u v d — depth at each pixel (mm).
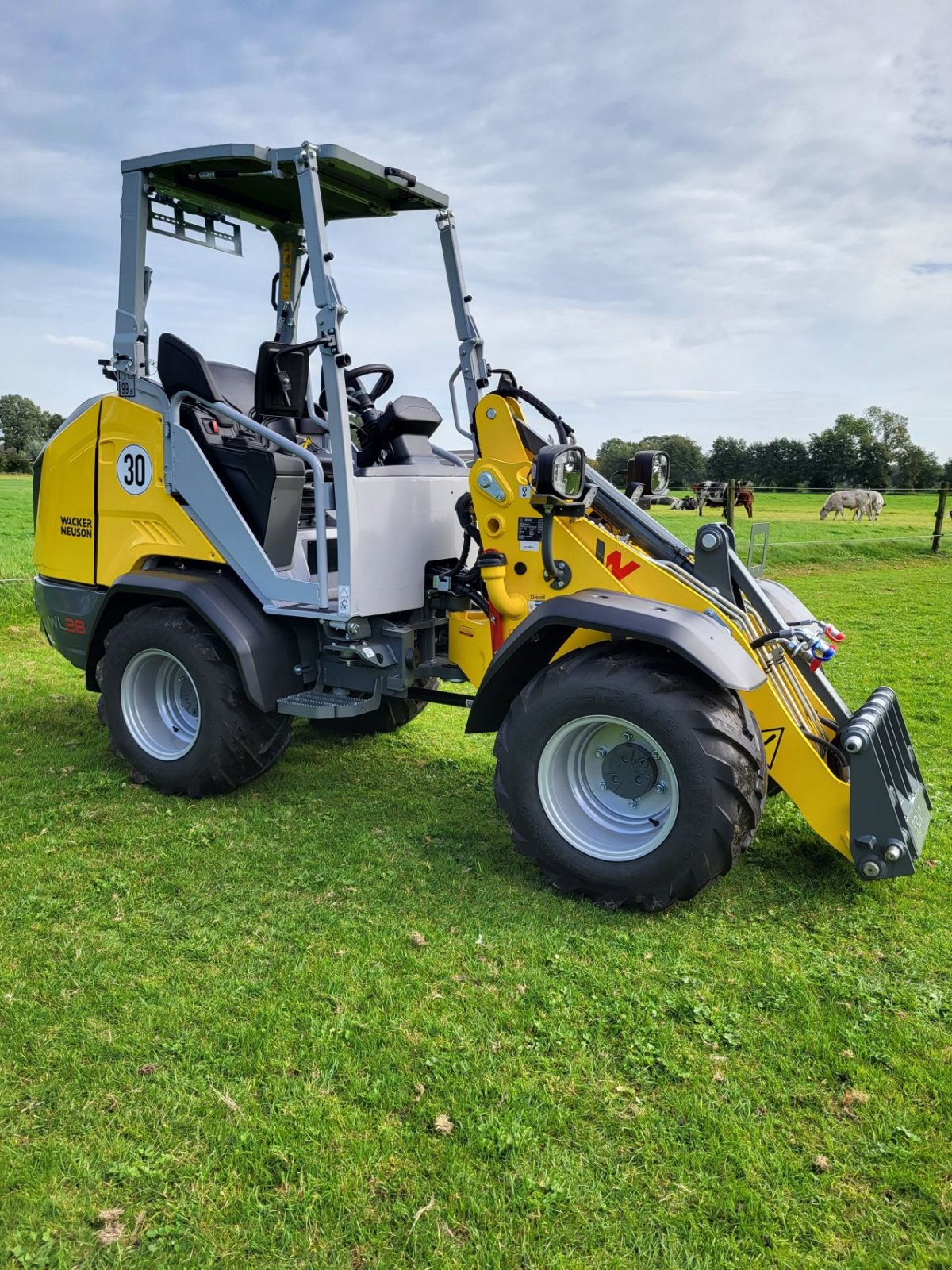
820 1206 2049
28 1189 2055
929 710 6176
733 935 3186
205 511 4176
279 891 3459
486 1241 1938
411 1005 2736
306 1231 1960
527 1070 2461
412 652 4152
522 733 3416
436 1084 2391
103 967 2912
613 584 3555
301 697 4219
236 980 2848
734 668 3109
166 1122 2252
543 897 3451
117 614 4613
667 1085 2420
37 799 4312
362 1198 2039
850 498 25188
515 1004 2754
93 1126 2238
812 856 3834
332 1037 2570
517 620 3779
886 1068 2494
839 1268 1897
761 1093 2395
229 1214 2000
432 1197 2049
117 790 4469
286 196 4461
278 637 4172
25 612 8594
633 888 3283
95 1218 1990
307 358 4344
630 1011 2723
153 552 4387
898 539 17391
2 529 14320
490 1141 2193
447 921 3256
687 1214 2014
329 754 5133
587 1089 2395
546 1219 1991
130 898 3373
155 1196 2047
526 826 3463
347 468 3729
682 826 3166
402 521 4039
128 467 4410
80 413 4629
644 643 3430
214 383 4137
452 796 4531
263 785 4609
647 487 4082
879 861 3303
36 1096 2336
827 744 3498
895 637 8859
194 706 4473
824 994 2838
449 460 4988
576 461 3465
